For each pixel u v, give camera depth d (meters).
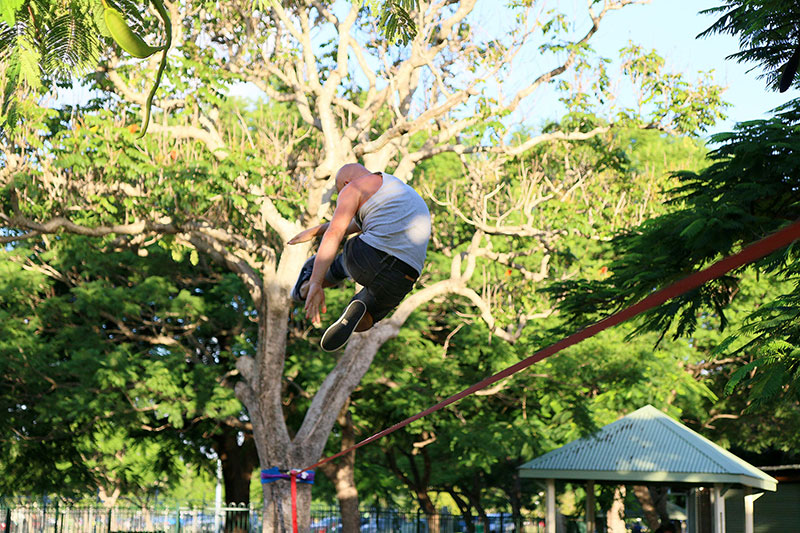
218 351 28.23
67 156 18.11
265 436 22.47
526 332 26.56
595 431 24.02
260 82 21.81
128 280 26.92
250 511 31.14
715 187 13.20
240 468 32.81
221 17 20.55
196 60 20.28
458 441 26.97
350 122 22.84
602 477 22.17
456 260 24.47
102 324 27.14
